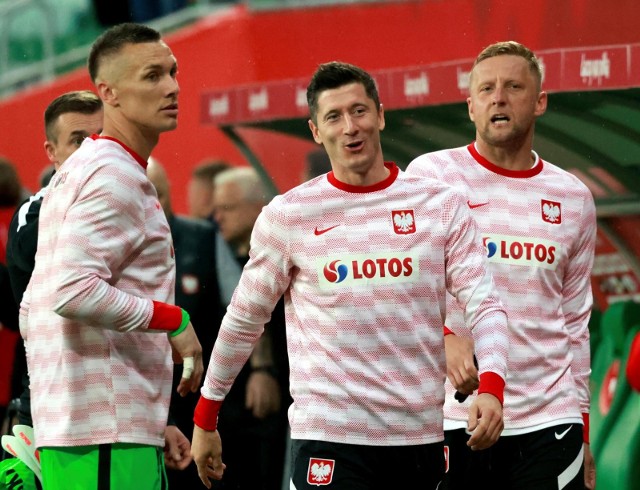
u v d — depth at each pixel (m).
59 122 15.12
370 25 22.05
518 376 13.89
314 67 22.56
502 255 14.03
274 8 22.84
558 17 20.77
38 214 13.92
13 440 13.84
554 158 21.52
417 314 11.96
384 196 12.09
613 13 20.38
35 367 12.43
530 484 13.97
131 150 12.49
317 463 11.96
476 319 11.95
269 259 12.20
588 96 20.33
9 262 14.17
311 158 22.86
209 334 19.03
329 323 11.99
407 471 12.02
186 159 23.34
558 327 14.12
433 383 12.03
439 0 21.53
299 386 12.16
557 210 14.27
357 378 11.91
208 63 23.20
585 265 14.48
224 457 19.23
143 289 12.33
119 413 12.05
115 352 12.10
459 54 21.45
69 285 11.68
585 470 14.78
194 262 19.09
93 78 12.55
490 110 14.05
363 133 11.96
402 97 21.45
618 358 20.77
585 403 14.52
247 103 22.94
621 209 21.02
